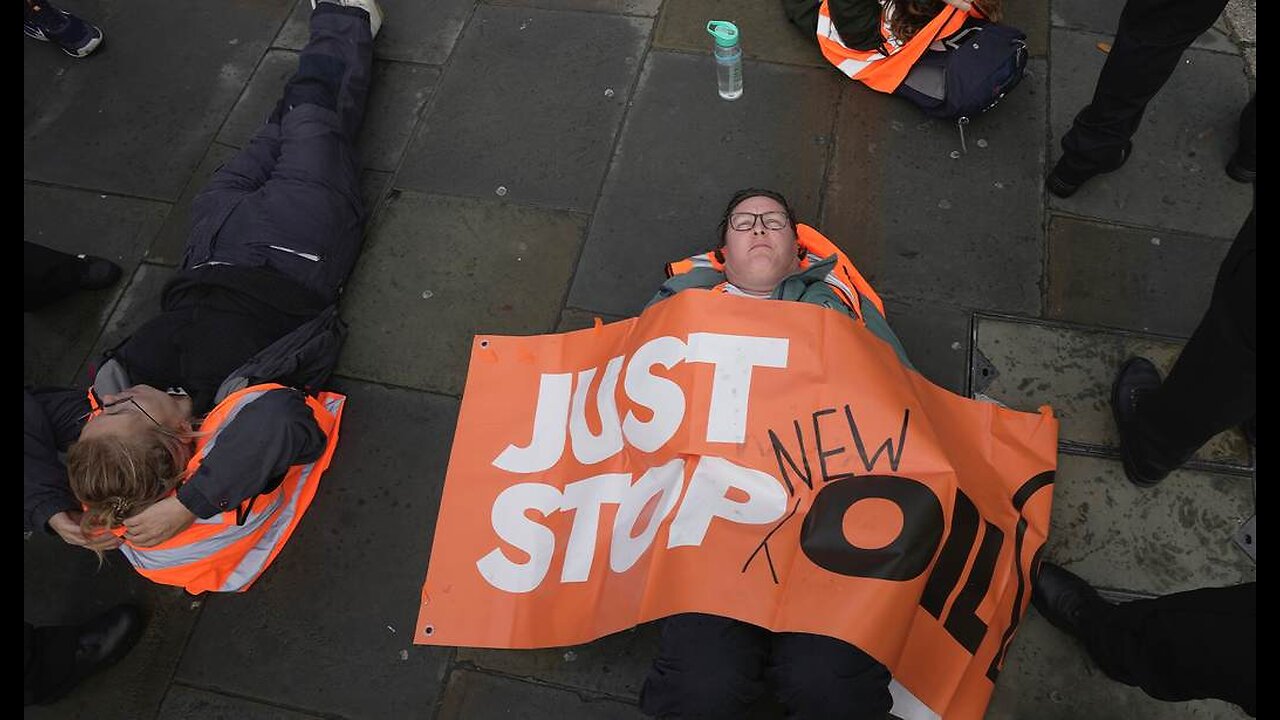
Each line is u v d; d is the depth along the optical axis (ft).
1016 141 9.93
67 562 8.59
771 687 7.04
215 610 8.28
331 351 8.94
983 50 9.48
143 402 7.29
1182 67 10.11
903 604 6.63
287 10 11.88
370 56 10.71
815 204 9.78
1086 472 8.22
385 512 8.57
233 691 7.97
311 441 7.79
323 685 7.92
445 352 9.36
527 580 7.79
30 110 11.42
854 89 10.39
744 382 7.27
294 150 9.43
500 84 10.90
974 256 9.36
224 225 8.95
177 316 8.55
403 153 10.59
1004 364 8.79
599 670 7.75
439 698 7.79
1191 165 9.60
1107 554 7.88
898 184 9.82
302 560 8.41
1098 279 9.12
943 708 7.09
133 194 10.75
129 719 7.95
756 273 7.93
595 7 11.30
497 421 8.55
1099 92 8.25
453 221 10.09
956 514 7.27
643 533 7.36
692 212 9.86
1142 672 6.30
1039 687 7.47
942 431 7.55
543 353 8.77
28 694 7.36
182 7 12.04
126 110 11.34
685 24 11.05
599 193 10.09
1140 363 8.45
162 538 7.06
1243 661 5.29
